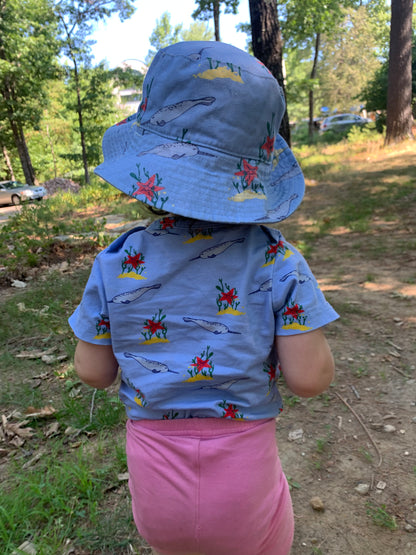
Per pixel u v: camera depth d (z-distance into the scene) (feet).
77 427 9.13
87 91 82.69
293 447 8.30
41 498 7.13
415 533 6.38
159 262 3.82
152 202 3.67
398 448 8.07
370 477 7.46
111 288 3.87
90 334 4.02
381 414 9.05
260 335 3.78
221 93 3.71
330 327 12.90
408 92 49.90
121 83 81.76
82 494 7.27
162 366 3.80
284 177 4.19
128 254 3.90
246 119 3.77
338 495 7.14
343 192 33.22
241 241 3.86
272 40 24.34
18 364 12.01
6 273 20.06
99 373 4.19
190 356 3.76
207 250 3.80
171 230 3.90
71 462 7.96
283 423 9.03
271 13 24.08
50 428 9.21
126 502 7.13
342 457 7.97
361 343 11.87
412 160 41.52
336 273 17.37
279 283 3.75
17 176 148.66
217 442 3.76
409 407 9.18
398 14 47.93
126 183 3.80
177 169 3.74
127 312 3.84
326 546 6.28
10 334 13.78
